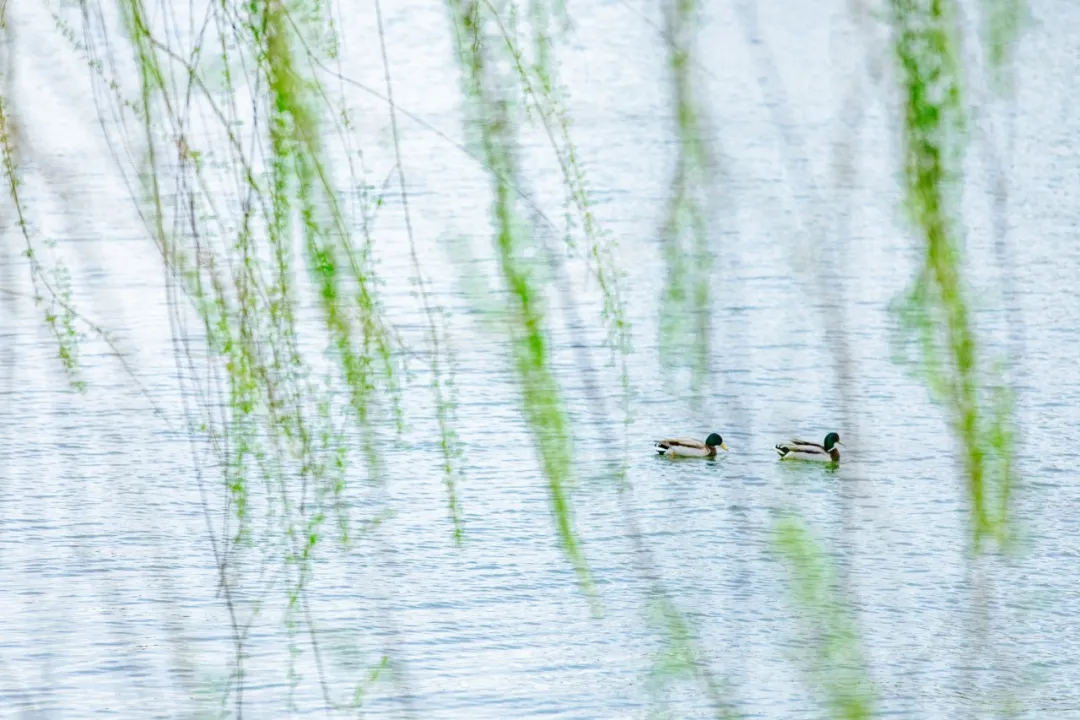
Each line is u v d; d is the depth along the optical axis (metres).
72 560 20.12
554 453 10.24
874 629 18.25
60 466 22.94
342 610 18.23
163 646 17.48
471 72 9.15
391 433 22.78
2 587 19.38
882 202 26.98
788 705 16.02
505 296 9.67
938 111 7.80
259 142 8.80
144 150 9.11
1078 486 22.17
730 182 9.54
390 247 29.97
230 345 9.28
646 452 22.78
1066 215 33.84
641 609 18.77
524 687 17.12
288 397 9.59
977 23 7.62
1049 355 27.09
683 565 19.92
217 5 8.62
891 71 7.78
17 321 25.30
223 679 16.86
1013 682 17.14
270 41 8.66
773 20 11.34
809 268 11.88
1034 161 36.50
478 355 24.27
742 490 22.27
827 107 35.78
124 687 16.78
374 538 19.72
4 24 9.23
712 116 9.23
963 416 9.10
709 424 24.17
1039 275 30.39
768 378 25.67
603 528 21.16
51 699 16.73
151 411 24.34
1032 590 19.11
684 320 9.91
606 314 10.48
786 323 27.30
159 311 27.08
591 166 33.78
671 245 9.61
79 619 18.53
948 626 18.41
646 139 35.34
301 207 8.98
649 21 9.03
